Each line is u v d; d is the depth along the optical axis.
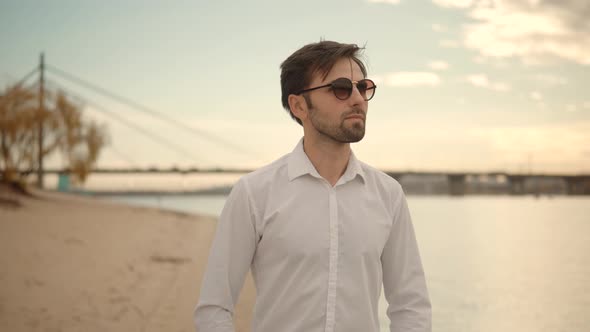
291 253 1.48
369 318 1.48
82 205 25.25
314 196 1.53
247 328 4.74
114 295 6.48
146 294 6.67
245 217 1.54
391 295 1.65
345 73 1.58
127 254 10.10
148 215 23.08
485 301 7.87
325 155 1.59
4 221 13.86
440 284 9.46
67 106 25.94
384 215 1.58
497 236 20.47
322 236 1.48
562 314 7.01
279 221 1.50
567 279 10.05
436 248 15.96
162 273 8.27
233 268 1.53
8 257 8.36
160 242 12.73
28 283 6.73
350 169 1.57
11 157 24.36
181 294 6.78
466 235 21.05
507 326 6.30
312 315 1.44
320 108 1.56
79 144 26.42
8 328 4.86
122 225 16.73
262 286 1.54
